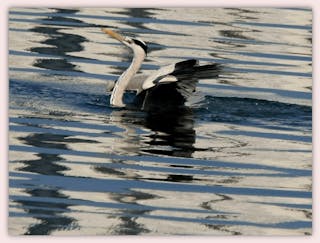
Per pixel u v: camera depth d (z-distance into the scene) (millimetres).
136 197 13805
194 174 14562
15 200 13688
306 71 19312
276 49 20266
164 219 13258
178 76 17375
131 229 12984
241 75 19109
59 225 13031
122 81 17734
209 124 16703
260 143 15906
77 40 20578
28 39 20500
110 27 21328
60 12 22203
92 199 13742
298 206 13766
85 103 17484
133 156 15055
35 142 15492
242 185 14289
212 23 21828
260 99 17922
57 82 18406
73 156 15000
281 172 14781
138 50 18047
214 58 19703
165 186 14148
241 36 21000
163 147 15523
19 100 17375
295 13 21984
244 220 13359
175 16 22297
